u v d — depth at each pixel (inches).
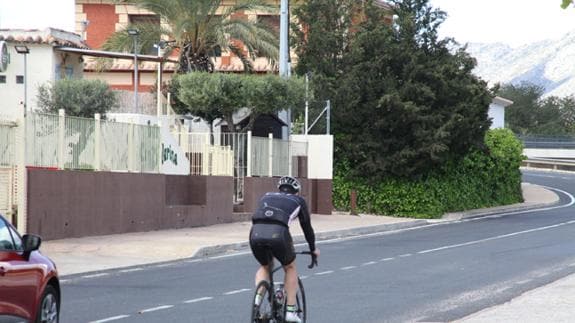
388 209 2268.7
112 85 2743.6
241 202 1836.9
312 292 836.6
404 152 2201.0
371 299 788.6
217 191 1696.6
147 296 794.8
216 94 1822.1
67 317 669.9
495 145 2731.3
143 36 2124.8
